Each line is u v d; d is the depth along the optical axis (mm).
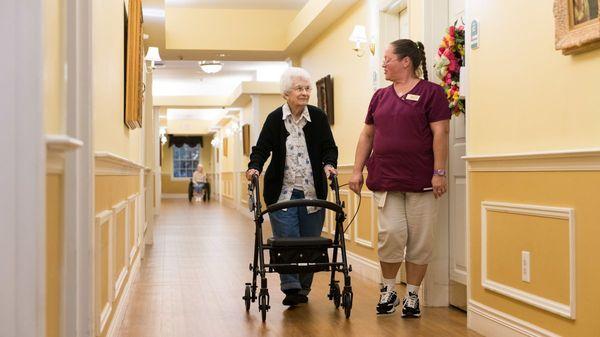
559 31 2799
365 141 4297
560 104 2891
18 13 1557
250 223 13062
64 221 2084
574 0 2709
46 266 1781
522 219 3199
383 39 5789
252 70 15055
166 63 13961
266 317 4113
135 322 3986
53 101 1869
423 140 3963
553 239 2939
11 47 1556
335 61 7656
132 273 5375
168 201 25719
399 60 4059
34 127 1566
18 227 1563
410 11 5004
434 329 3734
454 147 4418
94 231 2523
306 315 4156
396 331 3689
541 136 3041
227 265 6695
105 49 3064
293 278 4355
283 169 4332
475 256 3705
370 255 5969
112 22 3463
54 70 1885
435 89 3967
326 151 4367
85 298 2326
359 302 4609
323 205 3982
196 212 17188
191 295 4938
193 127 26297
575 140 2789
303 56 9906
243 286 5363
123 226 4258
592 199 2672
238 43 9961
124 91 4238
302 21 8336
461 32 4184
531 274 3117
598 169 2625
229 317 4113
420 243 4020
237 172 18359
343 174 7105
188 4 9742
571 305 2785
